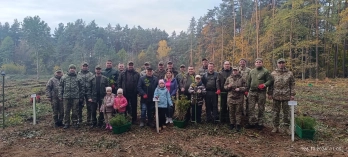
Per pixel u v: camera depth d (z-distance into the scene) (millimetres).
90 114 9242
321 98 16453
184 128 8164
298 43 31438
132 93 8891
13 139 7523
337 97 16812
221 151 6062
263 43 34188
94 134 7965
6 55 63969
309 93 19031
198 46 53094
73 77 9031
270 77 7551
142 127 8531
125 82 8828
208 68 8664
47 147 6742
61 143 7043
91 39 78250
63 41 69625
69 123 9016
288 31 32500
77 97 9008
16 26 83562
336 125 8742
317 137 7133
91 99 8828
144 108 8625
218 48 46969
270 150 6152
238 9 43125
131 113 9281
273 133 7496
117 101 8289
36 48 59500
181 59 61000
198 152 6031
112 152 6211
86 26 79375
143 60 60344
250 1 46875
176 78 9320
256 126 8047
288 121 7527
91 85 8969
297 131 7266
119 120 7844
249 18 45969
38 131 8461
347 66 36844
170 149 6277
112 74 9445
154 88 8727
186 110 8273
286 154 5848
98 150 6402
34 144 7020
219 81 8391
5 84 34250
